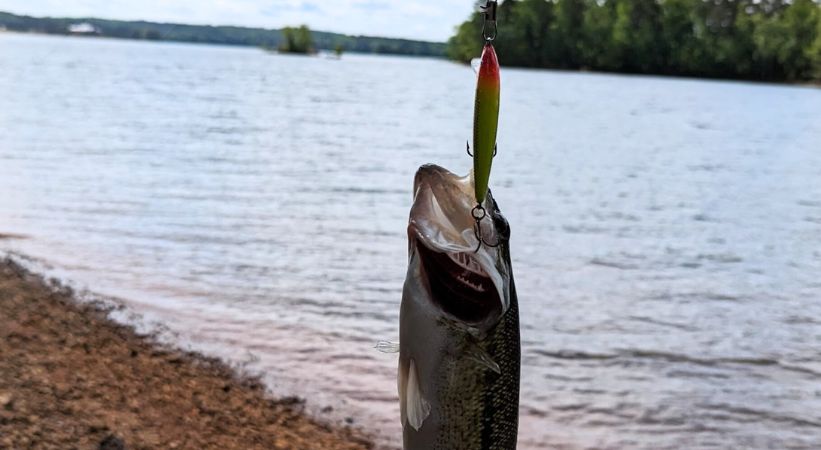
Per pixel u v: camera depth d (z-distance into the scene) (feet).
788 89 396.37
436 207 8.95
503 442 9.12
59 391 21.93
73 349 26.17
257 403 24.17
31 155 83.61
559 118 191.31
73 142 97.40
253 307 34.55
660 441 24.36
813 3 431.43
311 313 34.32
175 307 33.73
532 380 28.55
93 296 33.76
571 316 37.42
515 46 463.01
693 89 367.25
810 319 39.06
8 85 195.31
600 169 104.47
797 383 29.73
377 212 62.54
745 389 28.89
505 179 90.99
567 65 462.19
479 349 8.80
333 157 99.45
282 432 22.39
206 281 38.65
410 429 9.05
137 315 31.73
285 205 63.52
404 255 47.42
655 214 72.02
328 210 62.39
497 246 9.04
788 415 26.71
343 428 23.13
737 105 268.21
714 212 74.74
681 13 446.19
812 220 72.38
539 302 39.83
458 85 351.05
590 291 42.73
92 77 258.78
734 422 26.05
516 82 367.25
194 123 132.77
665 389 28.48
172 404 22.94
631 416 25.94
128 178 72.43
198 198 64.39
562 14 457.27
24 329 27.48
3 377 22.25
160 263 41.73
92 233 48.44
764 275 49.26
